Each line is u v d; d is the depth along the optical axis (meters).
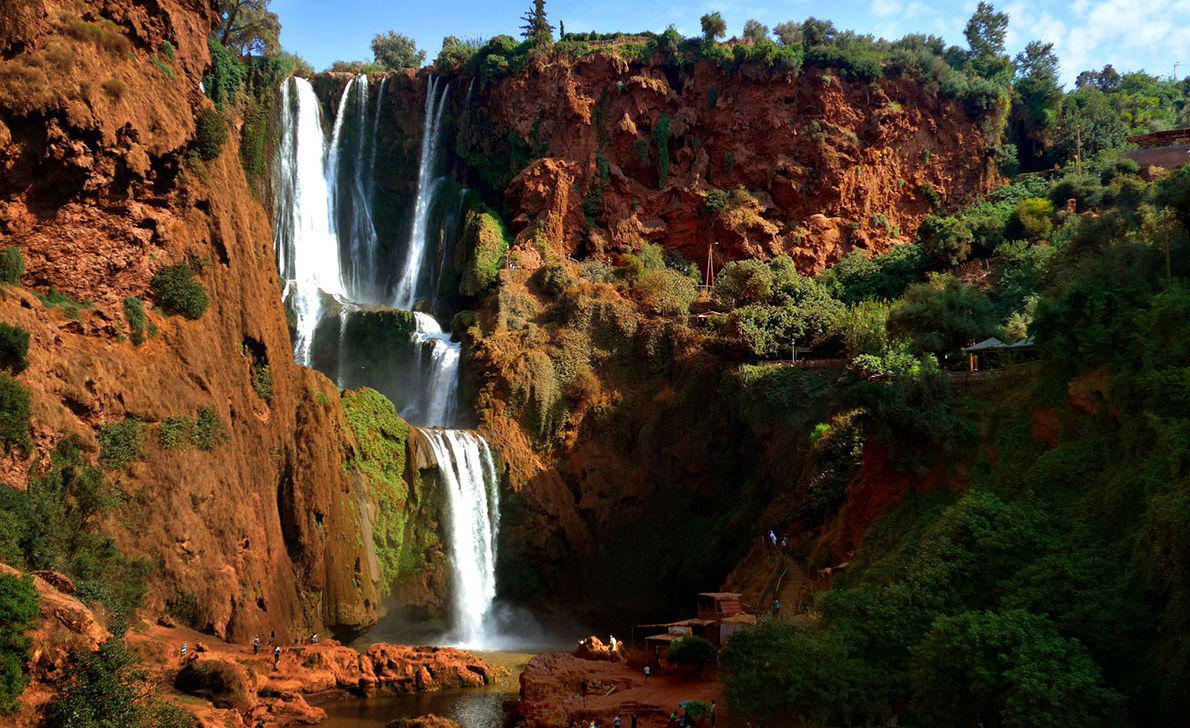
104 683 26.19
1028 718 21.11
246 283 47.62
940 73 79.38
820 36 82.88
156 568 38.09
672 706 32.69
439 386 65.75
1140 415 28.36
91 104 39.66
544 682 37.75
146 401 39.81
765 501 53.75
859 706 26.11
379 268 80.94
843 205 75.12
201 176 46.16
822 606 30.52
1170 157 68.94
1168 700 21.42
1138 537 24.73
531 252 72.56
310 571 47.09
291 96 78.56
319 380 52.28
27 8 38.91
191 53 47.06
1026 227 66.31
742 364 60.12
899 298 64.62
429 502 56.47
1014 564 27.48
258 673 36.41
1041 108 82.50
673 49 79.88
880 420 38.22
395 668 41.62
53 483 35.00
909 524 36.22
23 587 26.05
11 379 34.12
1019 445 34.19
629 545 60.75
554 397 64.00
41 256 40.16
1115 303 32.22
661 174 77.44
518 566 59.09
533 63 78.81
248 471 44.75
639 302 68.56
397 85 84.00
